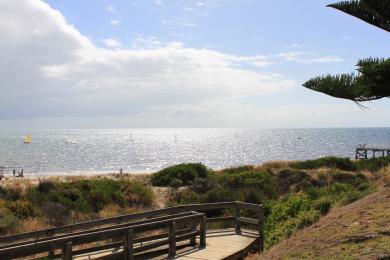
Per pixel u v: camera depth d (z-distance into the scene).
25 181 30.39
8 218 15.05
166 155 109.00
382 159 32.44
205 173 28.22
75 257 8.12
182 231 9.64
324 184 25.03
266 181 24.23
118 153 119.06
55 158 96.00
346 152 102.00
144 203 21.28
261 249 10.48
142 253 8.59
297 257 6.97
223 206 11.27
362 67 9.47
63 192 20.03
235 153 111.81
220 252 8.94
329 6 9.58
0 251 5.98
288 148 129.12
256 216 15.47
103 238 7.36
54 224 16.11
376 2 8.71
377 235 6.86
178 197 22.06
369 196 11.27
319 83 9.71
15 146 155.88
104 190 20.80
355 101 9.98
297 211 12.98
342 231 7.77
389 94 9.89
